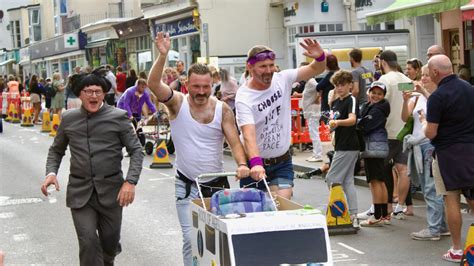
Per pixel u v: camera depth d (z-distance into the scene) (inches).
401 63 876.6
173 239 413.4
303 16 1185.4
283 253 217.2
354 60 577.0
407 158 425.4
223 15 1341.0
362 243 390.0
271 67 286.7
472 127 335.6
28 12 2805.1
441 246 377.4
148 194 561.6
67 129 287.9
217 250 227.9
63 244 411.2
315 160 671.1
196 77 270.4
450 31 841.5
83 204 285.0
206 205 261.3
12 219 483.5
